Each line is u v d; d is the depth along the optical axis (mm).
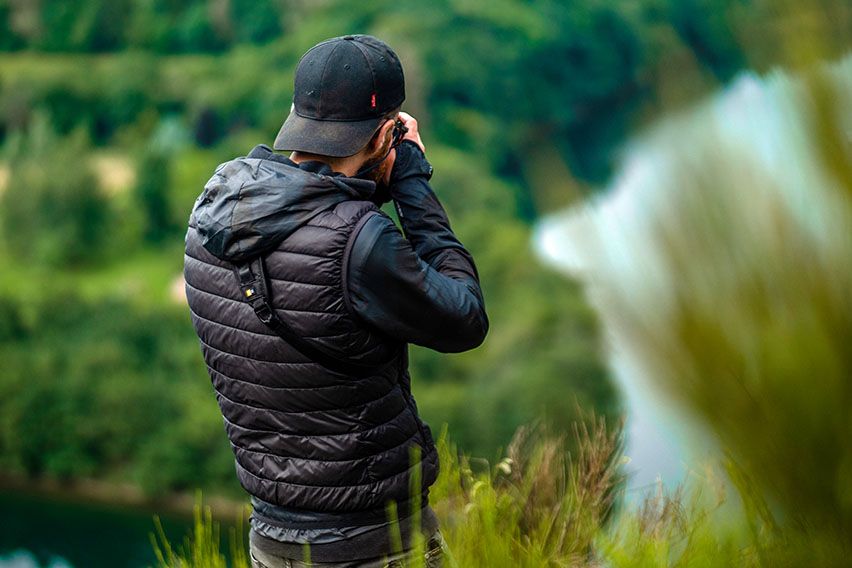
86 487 70375
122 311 78812
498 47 84688
